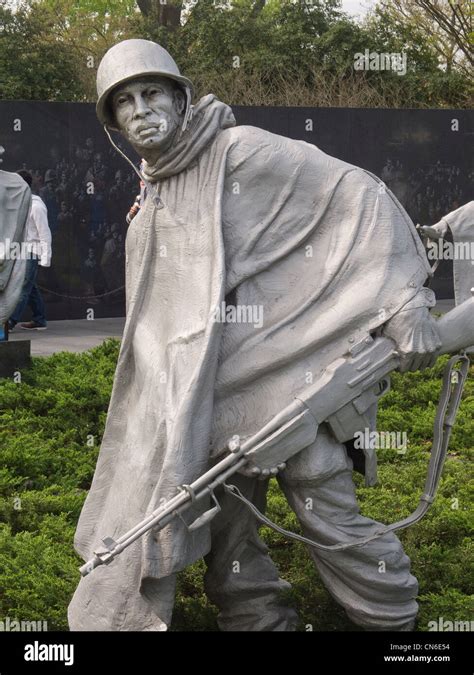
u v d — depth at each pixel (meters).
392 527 5.22
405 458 8.98
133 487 5.09
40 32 24.08
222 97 22.84
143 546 4.92
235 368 5.05
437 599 5.96
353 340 5.02
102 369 12.17
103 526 5.25
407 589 5.26
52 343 15.37
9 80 23.11
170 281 5.26
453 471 8.55
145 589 4.98
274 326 5.09
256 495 5.56
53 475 8.66
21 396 10.85
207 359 4.96
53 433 9.95
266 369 5.04
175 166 5.23
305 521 5.12
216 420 5.07
